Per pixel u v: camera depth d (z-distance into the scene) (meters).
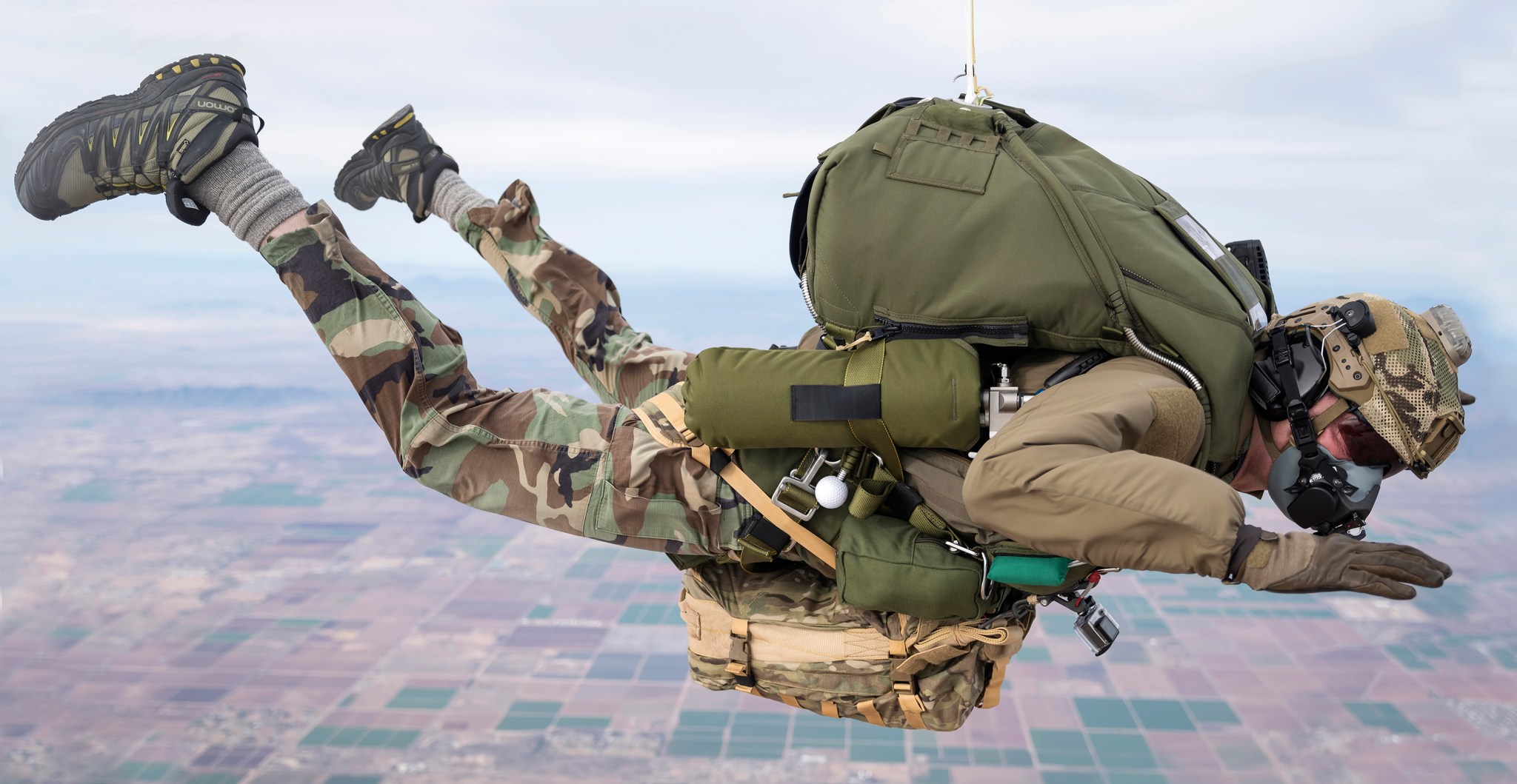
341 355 1.28
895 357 1.07
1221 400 1.05
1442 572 0.83
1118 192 1.12
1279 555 0.84
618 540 1.30
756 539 1.23
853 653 1.27
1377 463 1.11
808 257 1.16
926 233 1.08
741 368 1.10
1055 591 1.16
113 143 1.29
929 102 1.19
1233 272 1.17
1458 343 1.08
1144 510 0.84
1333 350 1.10
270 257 1.28
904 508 1.14
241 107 1.30
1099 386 0.99
